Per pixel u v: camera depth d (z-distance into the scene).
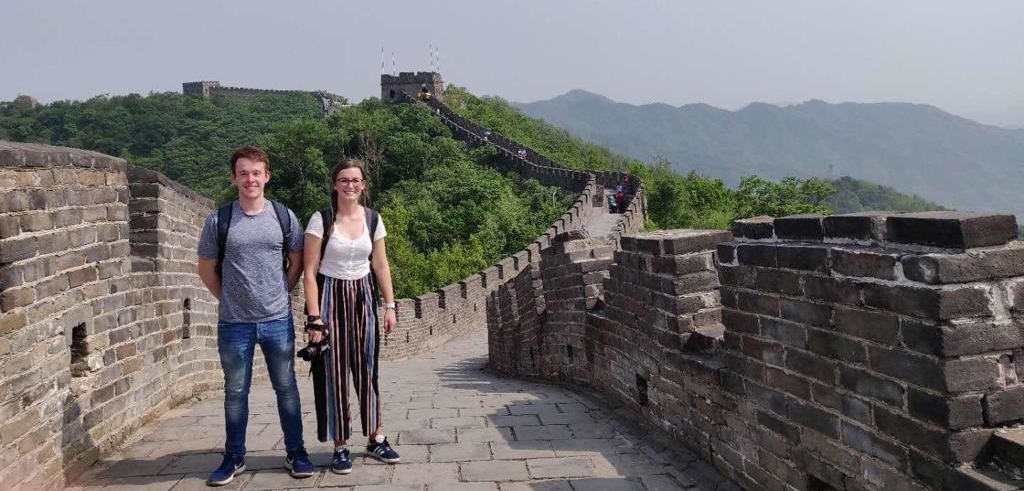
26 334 4.46
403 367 18.20
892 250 3.30
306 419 6.95
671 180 46.03
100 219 5.69
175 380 7.56
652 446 5.66
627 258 6.43
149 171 7.30
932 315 3.00
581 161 69.06
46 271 4.76
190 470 5.18
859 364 3.48
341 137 66.38
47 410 4.69
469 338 25.95
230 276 4.82
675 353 5.52
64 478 4.87
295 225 5.09
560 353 9.11
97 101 114.06
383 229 5.25
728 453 4.79
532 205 45.50
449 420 6.65
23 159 4.50
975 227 2.97
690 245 5.49
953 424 2.95
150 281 6.89
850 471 3.60
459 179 51.00
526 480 4.92
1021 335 3.02
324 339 4.96
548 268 9.41
